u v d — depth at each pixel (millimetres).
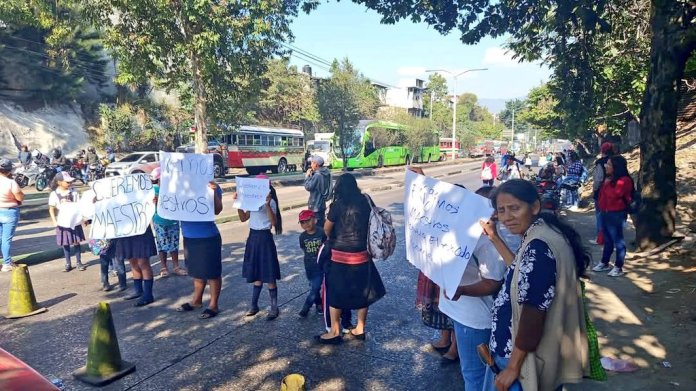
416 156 45062
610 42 12203
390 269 7977
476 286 2949
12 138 28578
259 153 31031
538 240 2229
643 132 8242
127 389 4055
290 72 47625
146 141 34406
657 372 4117
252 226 5617
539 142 95250
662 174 7980
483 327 3020
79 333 5262
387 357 4680
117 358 4309
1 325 5477
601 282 6641
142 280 6398
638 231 8266
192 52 19500
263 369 4414
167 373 4336
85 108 34688
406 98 81938
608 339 4785
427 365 4508
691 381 3945
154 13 18438
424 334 5254
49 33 31359
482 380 3051
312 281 5719
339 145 33562
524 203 2344
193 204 5535
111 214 6086
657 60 7930
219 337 5145
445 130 73438
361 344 4977
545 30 8406
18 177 22047
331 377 4266
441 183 3119
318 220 8500
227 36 19016
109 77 36531
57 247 9570
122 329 5355
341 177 4844
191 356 4684
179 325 5480
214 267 5680
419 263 3328
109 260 6797
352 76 33188
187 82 22453
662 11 7781
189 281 7270
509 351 2377
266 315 5812
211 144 27656
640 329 5000
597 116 14594
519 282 2221
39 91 31703
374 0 8086
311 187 8508
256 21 18547
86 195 6293
